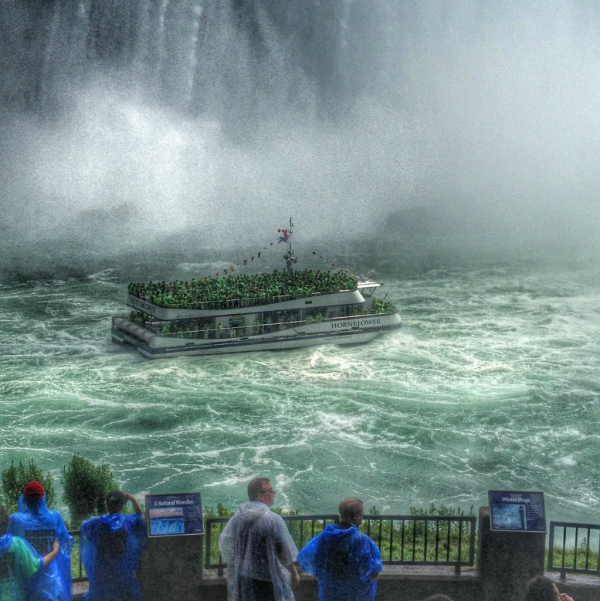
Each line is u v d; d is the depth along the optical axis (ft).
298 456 120.47
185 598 47.80
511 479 112.98
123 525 43.78
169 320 165.89
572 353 171.42
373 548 40.57
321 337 174.19
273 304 170.81
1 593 39.01
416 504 105.81
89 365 162.71
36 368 160.97
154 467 116.78
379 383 152.25
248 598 38.52
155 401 142.82
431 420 134.00
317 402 142.61
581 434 128.16
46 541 41.57
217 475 114.32
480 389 148.77
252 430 130.31
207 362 164.55
